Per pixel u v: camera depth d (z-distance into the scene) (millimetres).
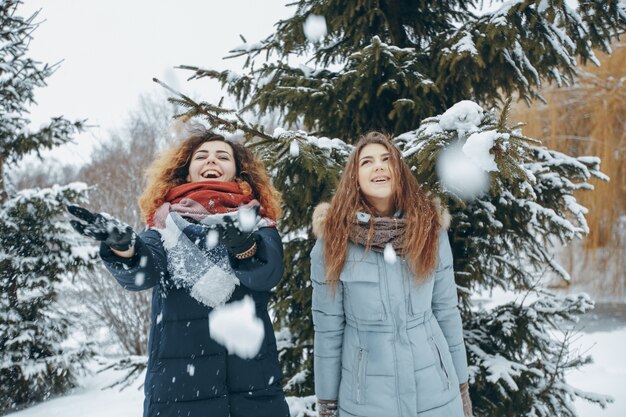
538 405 2770
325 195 2568
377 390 1867
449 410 1895
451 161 2080
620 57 11750
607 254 12055
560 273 2928
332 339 2002
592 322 10562
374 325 1925
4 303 7016
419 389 1873
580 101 12203
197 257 1748
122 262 1495
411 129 3158
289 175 2637
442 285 2070
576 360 3170
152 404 1661
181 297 1748
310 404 2719
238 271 1602
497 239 2895
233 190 1911
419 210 2016
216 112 2314
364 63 2727
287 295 3184
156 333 1749
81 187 7117
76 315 8234
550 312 2912
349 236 2002
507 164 1814
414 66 2840
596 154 11688
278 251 1746
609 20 2582
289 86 3047
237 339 1694
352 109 3105
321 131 3338
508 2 2578
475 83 3070
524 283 3125
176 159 2086
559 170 2881
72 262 7191
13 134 6785
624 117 11727
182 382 1662
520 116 11688
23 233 7074
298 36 3256
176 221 1774
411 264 1951
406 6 3346
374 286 1936
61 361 7180
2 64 6719
